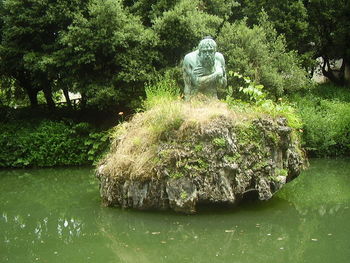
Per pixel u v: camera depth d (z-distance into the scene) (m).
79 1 10.81
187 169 5.57
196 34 11.04
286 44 14.42
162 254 4.54
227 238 4.97
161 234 5.13
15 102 14.90
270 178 5.98
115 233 5.21
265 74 11.68
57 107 13.74
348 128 12.01
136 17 11.23
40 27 11.05
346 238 4.94
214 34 11.73
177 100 6.71
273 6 14.64
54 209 6.54
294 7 14.69
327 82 18.20
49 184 8.71
